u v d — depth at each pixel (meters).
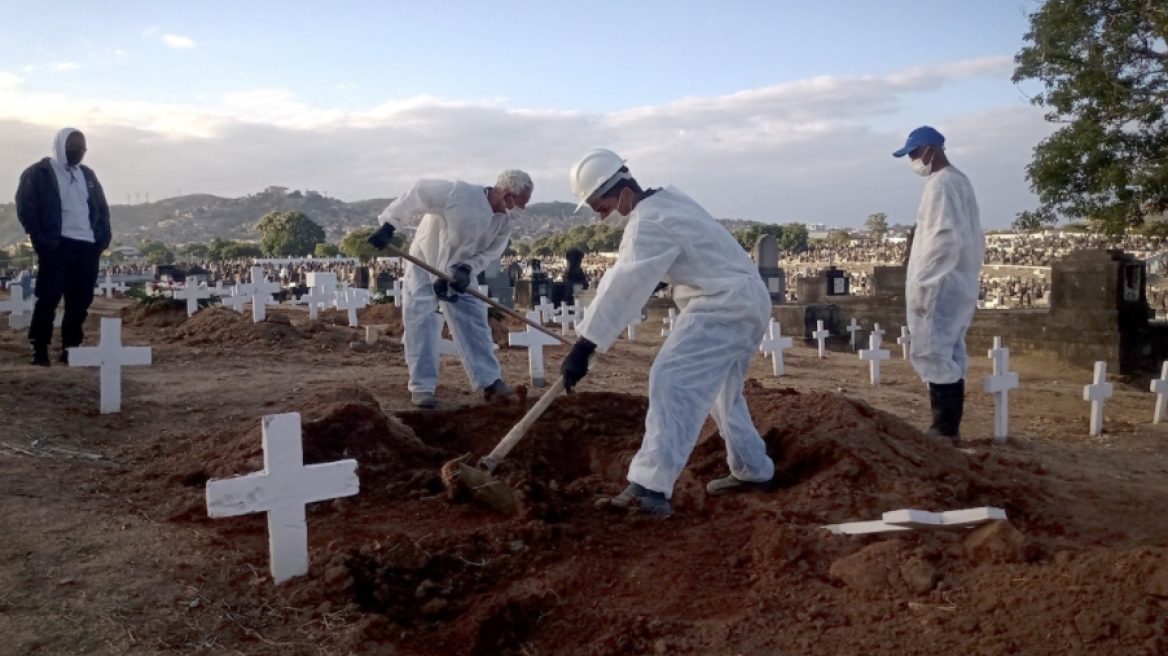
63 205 8.78
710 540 4.36
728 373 4.99
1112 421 9.09
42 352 8.77
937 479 5.20
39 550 4.09
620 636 3.48
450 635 3.58
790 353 15.29
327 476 3.93
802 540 4.09
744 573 4.04
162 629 3.44
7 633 3.33
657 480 4.65
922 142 7.15
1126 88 14.63
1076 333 14.88
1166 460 7.23
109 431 6.48
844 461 5.16
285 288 31.25
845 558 3.91
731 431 5.05
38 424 6.37
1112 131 15.01
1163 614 3.07
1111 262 14.47
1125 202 14.98
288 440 3.83
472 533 4.28
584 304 24.88
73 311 9.16
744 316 4.75
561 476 5.94
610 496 4.99
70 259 8.87
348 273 44.06
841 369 12.84
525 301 26.78
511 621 3.66
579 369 4.68
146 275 37.66
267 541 4.39
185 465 5.50
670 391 4.68
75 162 8.84
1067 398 10.98
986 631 3.21
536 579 3.95
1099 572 3.38
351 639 3.40
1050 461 6.86
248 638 3.43
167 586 3.78
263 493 3.78
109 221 9.34
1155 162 14.82
